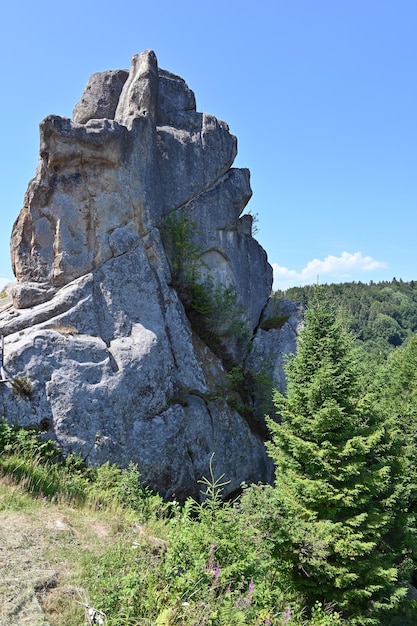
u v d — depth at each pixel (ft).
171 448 41.96
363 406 40.50
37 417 37.42
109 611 17.46
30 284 43.60
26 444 34.96
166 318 48.01
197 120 59.16
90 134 44.34
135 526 29.01
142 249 47.60
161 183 53.26
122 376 41.27
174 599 17.67
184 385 47.21
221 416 49.24
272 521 27.37
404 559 47.85
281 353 59.57
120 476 36.96
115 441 39.34
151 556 21.43
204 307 55.06
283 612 22.71
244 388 56.18
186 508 24.43
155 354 43.78
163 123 57.00
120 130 46.50
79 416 38.47
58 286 44.06
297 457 37.50
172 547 20.74
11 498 26.91
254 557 23.40
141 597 17.97
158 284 48.47
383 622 39.19
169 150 54.95
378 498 42.24
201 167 57.11
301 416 37.93
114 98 56.75
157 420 42.04
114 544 24.13
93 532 25.95
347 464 35.68
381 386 58.54
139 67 52.90
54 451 36.63
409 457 56.03
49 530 24.26
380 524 35.53
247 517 27.02
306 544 28.73
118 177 46.91
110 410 39.86
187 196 55.67
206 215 56.75
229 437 49.03
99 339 42.37
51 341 39.96
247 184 62.64
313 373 39.96
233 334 57.31
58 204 44.57
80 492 32.07
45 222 44.52
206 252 57.26
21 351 38.52
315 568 30.71
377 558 34.76
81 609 17.94
